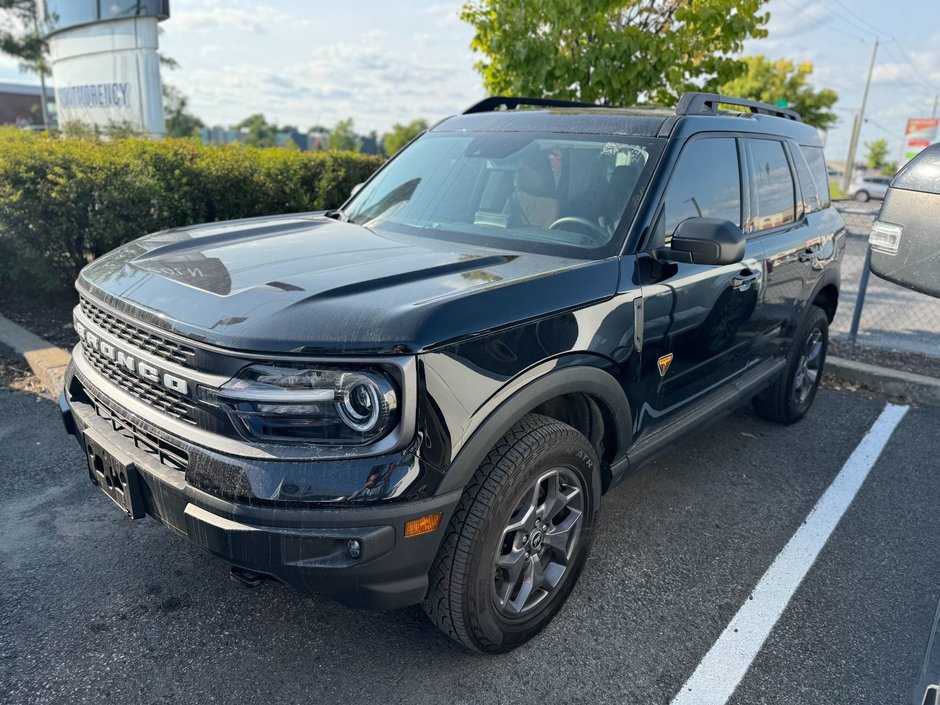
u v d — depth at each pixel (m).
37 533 3.21
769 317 3.95
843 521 3.66
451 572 2.26
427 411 2.05
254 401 2.02
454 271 2.50
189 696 2.35
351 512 2.02
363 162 8.68
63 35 12.29
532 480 2.40
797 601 3.00
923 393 5.55
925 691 2.04
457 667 2.53
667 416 3.21
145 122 11.29
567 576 2.75
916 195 1.85
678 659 2.63
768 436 4.71
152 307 2.28
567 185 3.13
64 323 6.00
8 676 2.39
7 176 5.44
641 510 3.68
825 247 4.49
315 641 2.62
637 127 3.30
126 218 6.06
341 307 2.11
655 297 2.86
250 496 2.03
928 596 3.07
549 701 2.40
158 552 3.11
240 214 7.02
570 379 2.48
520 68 6.44
